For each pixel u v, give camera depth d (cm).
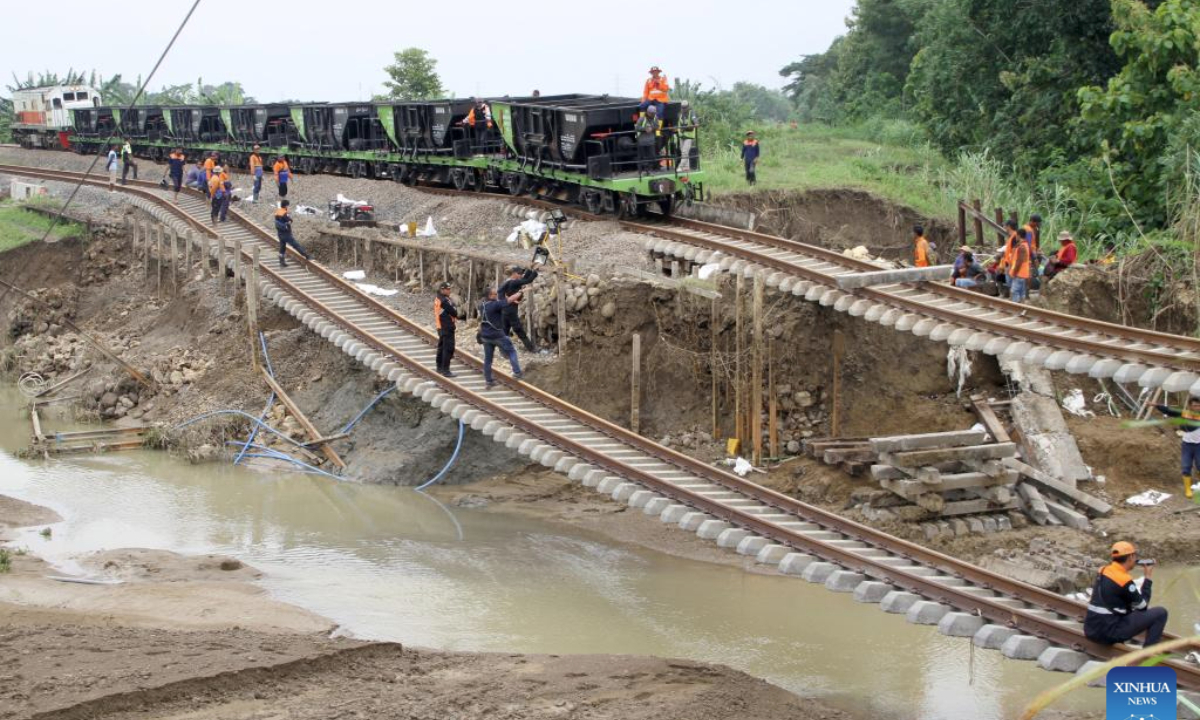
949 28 4428
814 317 2466
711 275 2495
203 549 2169
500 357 2573
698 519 1781
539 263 2672
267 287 3112
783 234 3256
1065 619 1405
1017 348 1883
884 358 2434
